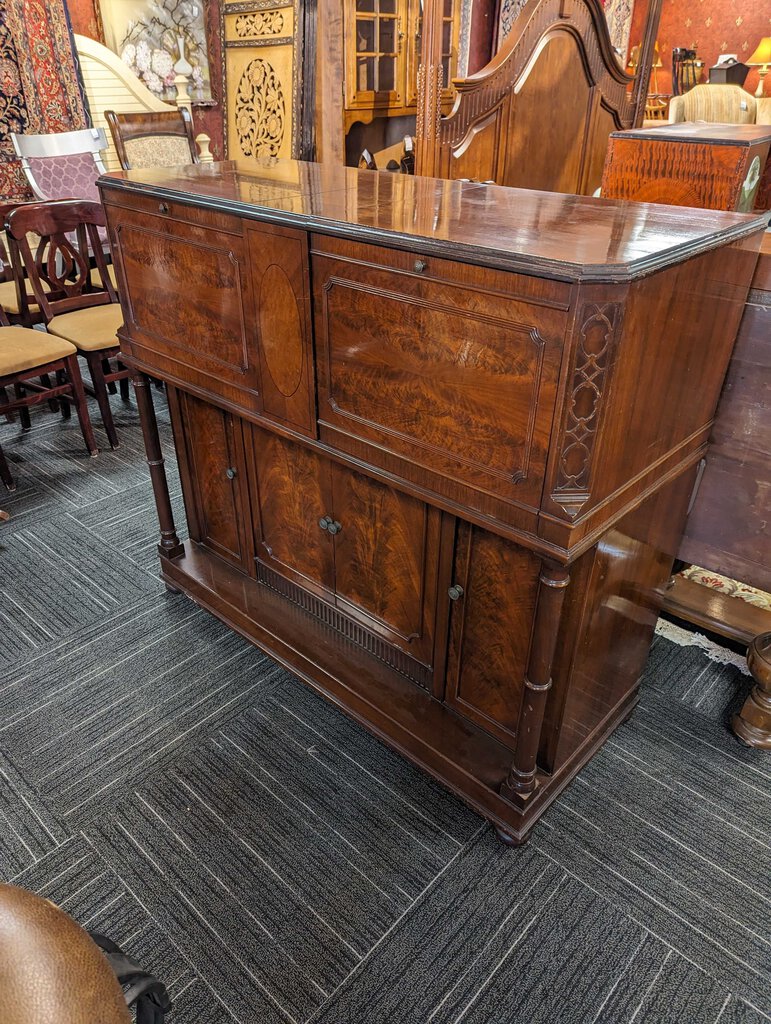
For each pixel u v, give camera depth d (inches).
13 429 125.3
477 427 42.7
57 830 58.1
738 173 58.7
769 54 239.0
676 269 39.8
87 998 26.5
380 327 45.7
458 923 51.6
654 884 54.2
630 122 138.2
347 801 60.7
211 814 59.5
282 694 71.5
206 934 50.9
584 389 36.9
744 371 56.3
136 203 61.4
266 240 50.4
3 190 143.7
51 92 143.3
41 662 75.1
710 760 64.7
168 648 77.2
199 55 166.4
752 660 64.0
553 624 46.3
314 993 47.5
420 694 64.2
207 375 62.9
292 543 70.9
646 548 55.7
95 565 90.3
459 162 108.2
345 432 52.1
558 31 111.4
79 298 113.8
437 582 56.8
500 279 37.7
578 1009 46.7
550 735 55.3
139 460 115.7
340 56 124.7
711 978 48.3
